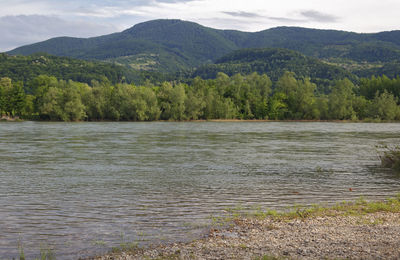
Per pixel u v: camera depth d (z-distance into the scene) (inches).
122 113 6082.7
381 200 1019.3
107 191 1143.0
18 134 3472.0
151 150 2304.4
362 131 4148.6
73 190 1156.5
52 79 7106.3
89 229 764.6
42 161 1819.6
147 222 810.8
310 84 7263.8
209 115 6752.0
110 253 627.2
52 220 829.8
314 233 700.7
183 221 816.9
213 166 1680.6
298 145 2635.3
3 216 862.5
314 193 1116.5
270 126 5211.6
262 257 579.2
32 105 6422.2
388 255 563.5
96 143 2711.6
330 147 2500.0
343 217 818.2
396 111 6397.6
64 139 3004.4
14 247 666.8
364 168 1628.9
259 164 1743.4
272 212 874.1
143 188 1189.1
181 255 601.6
